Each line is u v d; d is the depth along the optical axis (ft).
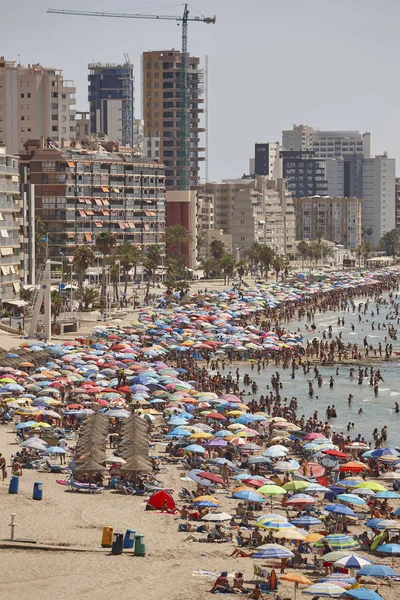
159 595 217.36
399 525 277.64
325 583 217.77
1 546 250.98
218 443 383.86
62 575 228.02
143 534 273.54
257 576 236.22
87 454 340.59
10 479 336.70
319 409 547.90
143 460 340.18
